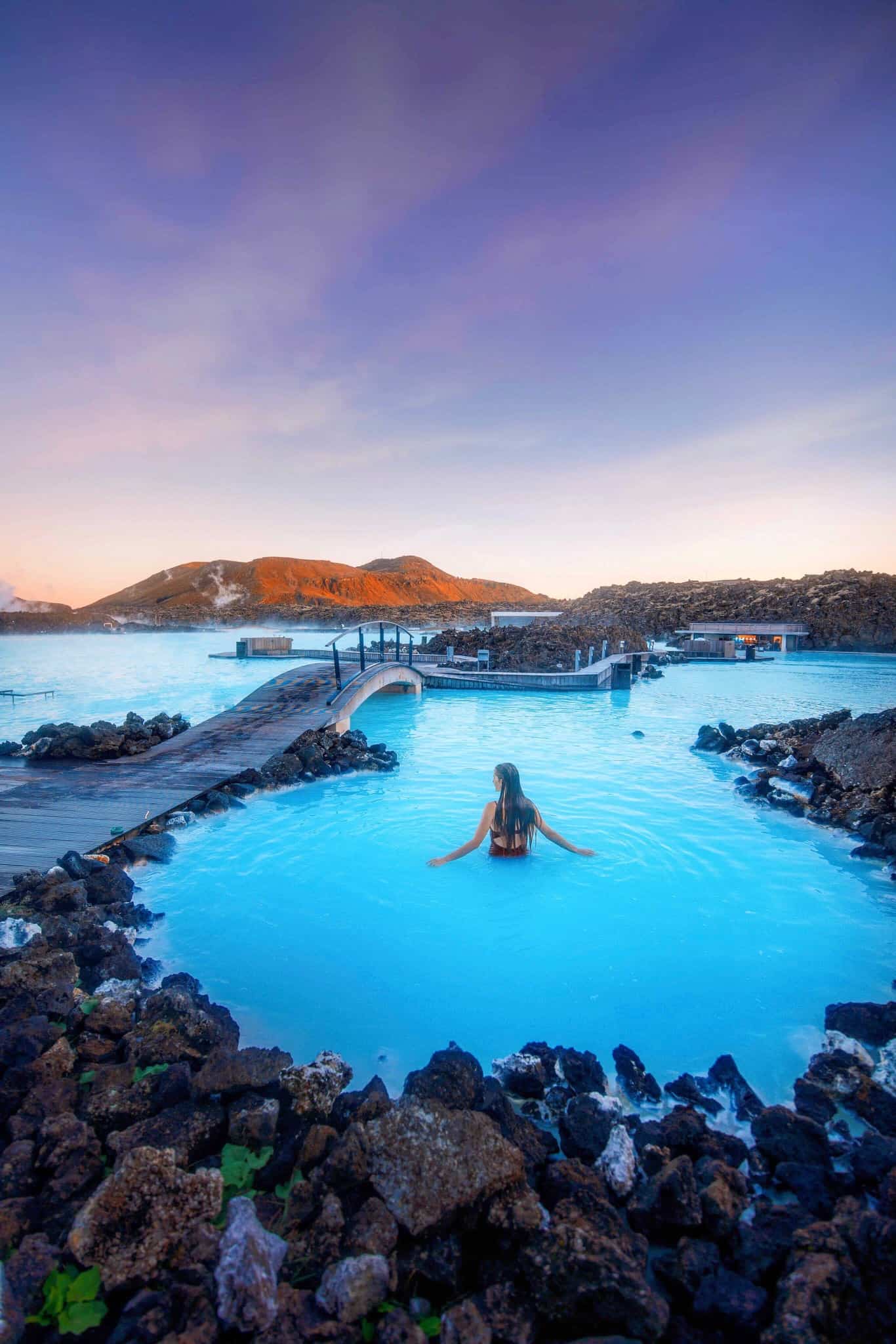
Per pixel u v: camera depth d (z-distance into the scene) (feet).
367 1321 8.16
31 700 78.48
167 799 32.40
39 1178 10.66
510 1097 13.17
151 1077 12.69
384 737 52.47
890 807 30.09
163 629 278.67
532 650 102.53
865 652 147.84
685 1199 9.62
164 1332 7.84
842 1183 10.43
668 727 57.00
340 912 22.12
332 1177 9.91
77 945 18.62
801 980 17.95
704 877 24.76
